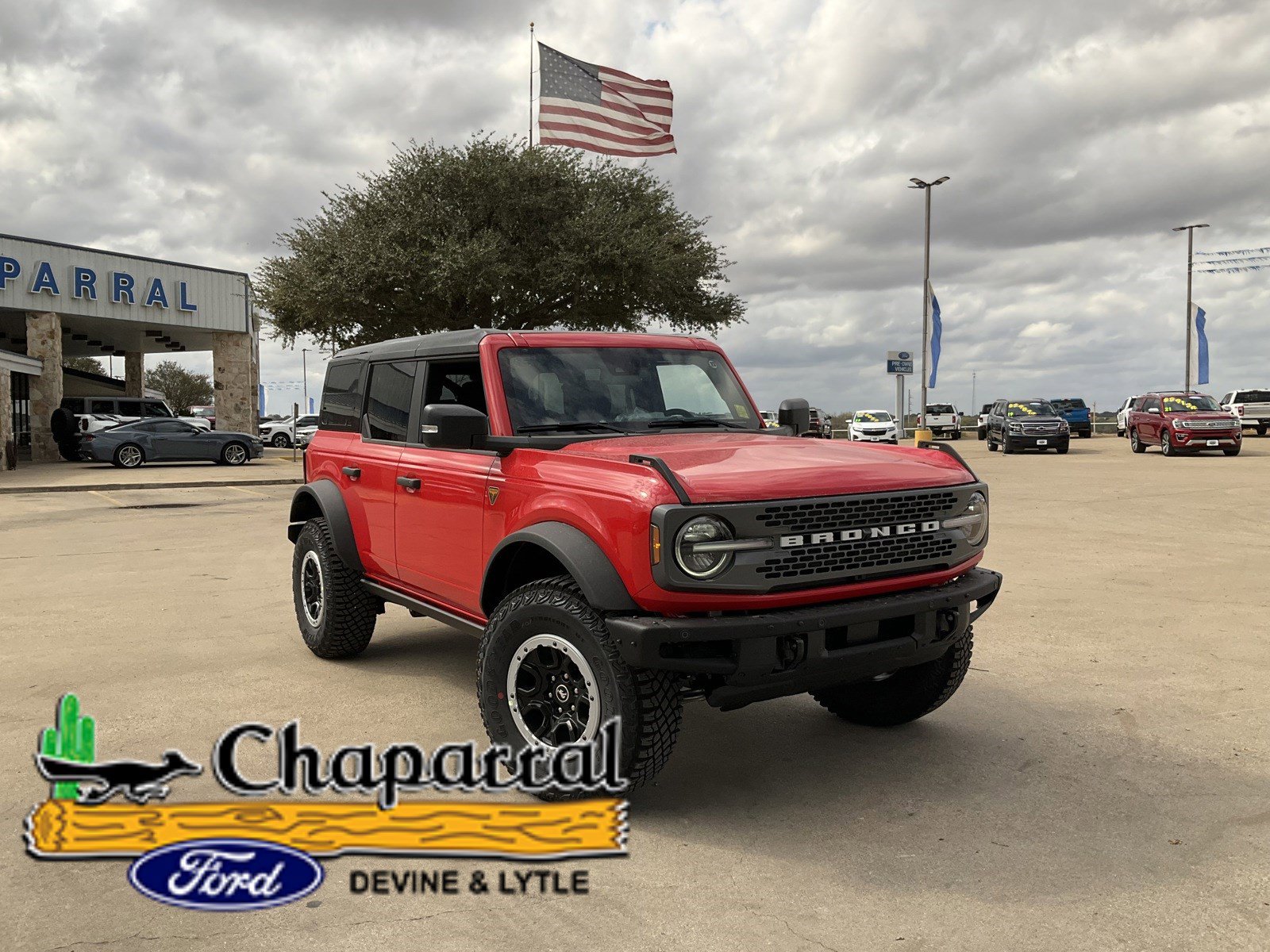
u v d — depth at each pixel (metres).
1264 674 5.63
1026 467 23.86
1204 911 2.98
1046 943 2.80
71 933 2.88
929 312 32.78
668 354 5.20
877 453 4.27
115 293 31.33
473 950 2.78
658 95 22.23
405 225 23.66
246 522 14.59
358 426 5.91
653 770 3.66
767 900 3.08
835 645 3.73
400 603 5.37
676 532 3.43
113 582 9.20
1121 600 7.81
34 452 30.66
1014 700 5.22
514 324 26.02
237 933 2.88
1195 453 27.95
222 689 5.46
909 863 3.33
